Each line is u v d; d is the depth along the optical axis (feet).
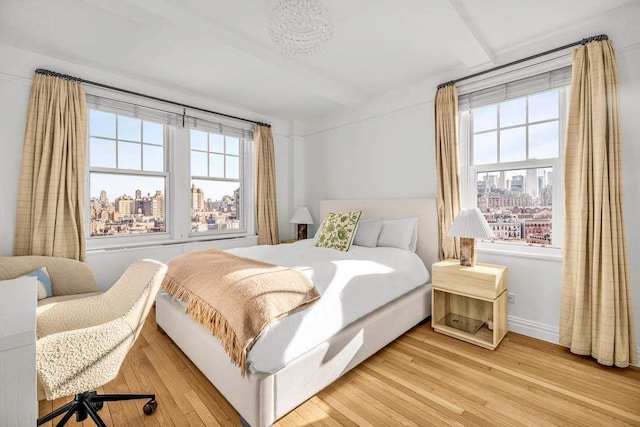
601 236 6.56
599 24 6.84
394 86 10.75
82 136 8.76
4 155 7.93
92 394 4.74
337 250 9.22
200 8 6.44
